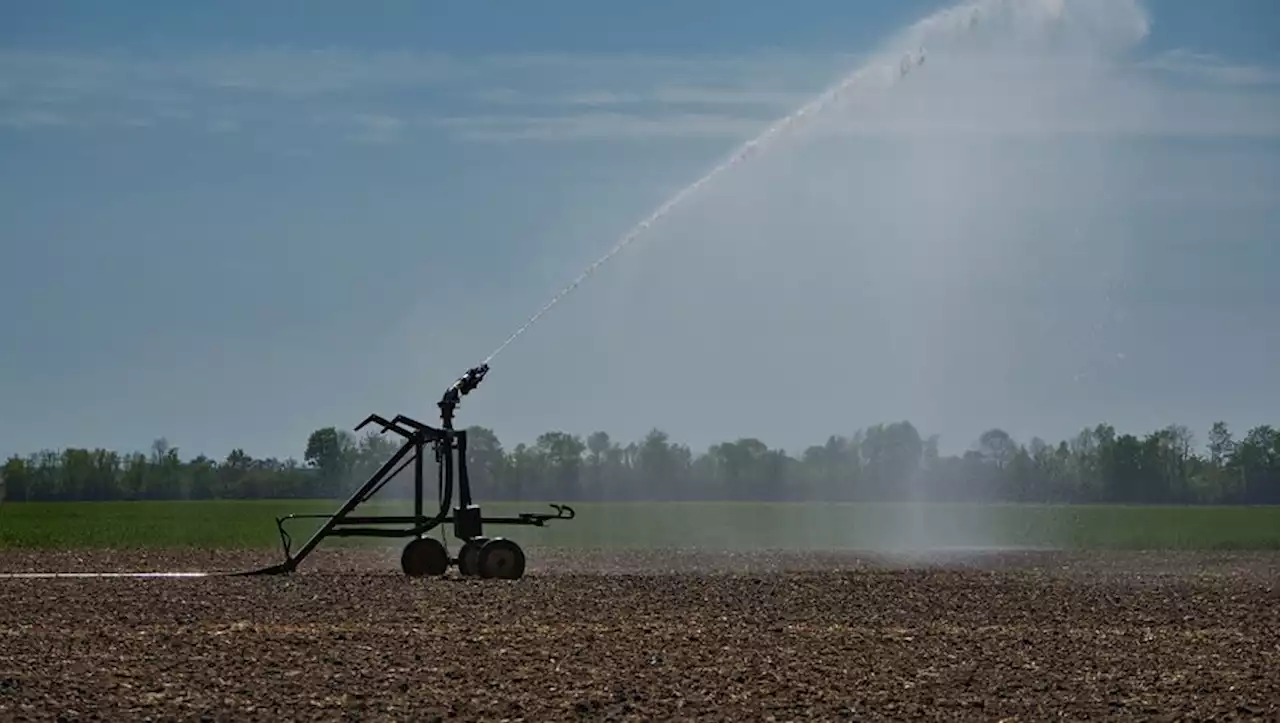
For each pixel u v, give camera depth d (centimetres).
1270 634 2952
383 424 4059
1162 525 9306
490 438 16550
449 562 4059
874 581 4059
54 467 17962
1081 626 3061
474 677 2341
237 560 5131
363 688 2250
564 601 3378
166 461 18525
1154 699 2238
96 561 5056
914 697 2236
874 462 16300
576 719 2066
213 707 2114
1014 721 2086
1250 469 15200
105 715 2061
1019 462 14450
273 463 18838
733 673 2406
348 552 5716
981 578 4269
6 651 2555
